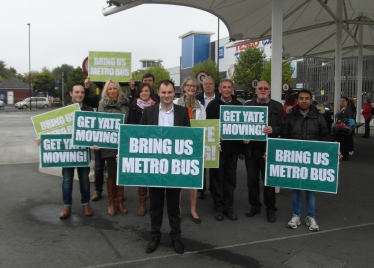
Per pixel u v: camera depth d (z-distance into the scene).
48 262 4.08
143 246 4.54
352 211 6.00
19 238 4.77
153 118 4.37
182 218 5.64
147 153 4.25
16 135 17.20
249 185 5.67
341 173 8.95
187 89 5.42
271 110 5.41
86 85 6.46
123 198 6.51
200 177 4.26
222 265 4.03
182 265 4.02
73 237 4.82
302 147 5.02
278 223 5.41
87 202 5.71
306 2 11.20
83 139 5.28
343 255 4.29
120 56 6.75
